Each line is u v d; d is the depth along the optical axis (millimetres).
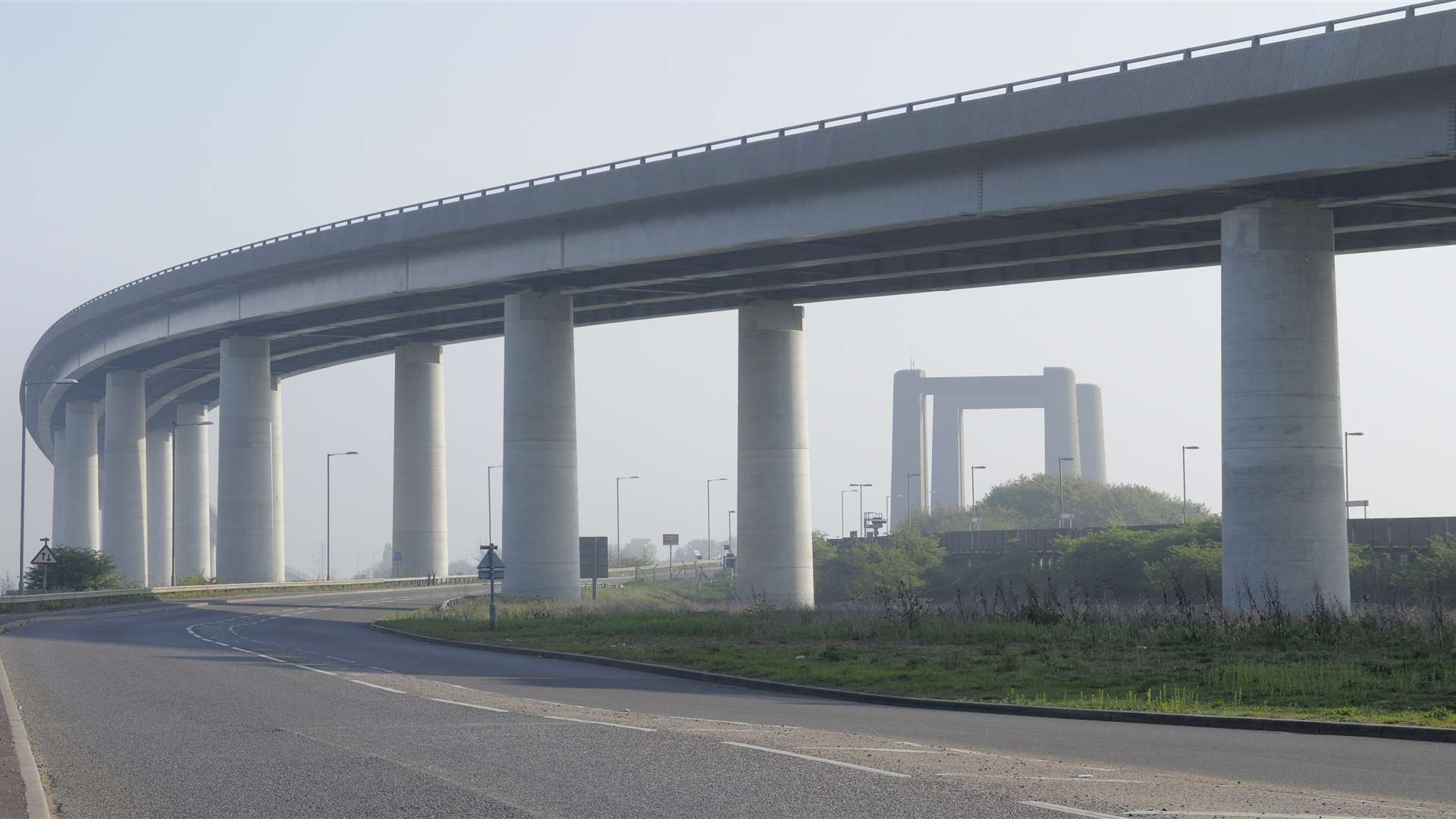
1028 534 114125
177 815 13023
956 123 55125
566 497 74812
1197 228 60406
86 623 58375
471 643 45062
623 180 67812
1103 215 56469
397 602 81375
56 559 76375
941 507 187750
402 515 103625
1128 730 21109
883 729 21031
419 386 103812
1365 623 35500
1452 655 29078
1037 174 54188
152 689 26609
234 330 95938
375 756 16734
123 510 116625
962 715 23656
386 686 27281
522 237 73938
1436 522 77500
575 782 14695
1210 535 92000
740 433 77750
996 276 72312
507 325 76312
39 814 12617
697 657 35938
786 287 75875
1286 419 48781
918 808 13117
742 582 76250
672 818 12641
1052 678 27859
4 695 24719
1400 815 12930
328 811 13094
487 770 15508
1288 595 47625
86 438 137500
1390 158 45062
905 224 58500
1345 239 62906
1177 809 13039
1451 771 16281
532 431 74688
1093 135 52469
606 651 39531
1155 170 50750
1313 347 49406
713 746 17547
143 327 103688
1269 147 47812
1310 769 16469
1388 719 20922
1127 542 96875
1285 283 49625
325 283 85062
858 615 48875
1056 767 16125
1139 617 41562
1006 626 39719
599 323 90438
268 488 96438
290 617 65188
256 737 18734
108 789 14539
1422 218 56000
